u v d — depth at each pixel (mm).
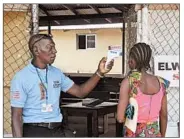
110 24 11438
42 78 2631
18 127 2555
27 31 3816
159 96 2688
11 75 3891
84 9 9078
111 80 7203
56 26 11961
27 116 2623
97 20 11602
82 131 5922
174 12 3791
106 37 13164
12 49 3895
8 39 3883
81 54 13555
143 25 3756
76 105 4438
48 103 2648
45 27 11047
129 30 5672
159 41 3803
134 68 2707
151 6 3764
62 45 13625
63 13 9688
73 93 2920
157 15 3783
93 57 13422
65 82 2877
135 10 4039
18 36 3891
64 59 13664
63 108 4266
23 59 3902
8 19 3865
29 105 2615
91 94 5043
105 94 5023
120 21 11203
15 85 2570
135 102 2627
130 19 5422
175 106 3764
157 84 2699
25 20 3824
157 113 2701
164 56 3627
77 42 13547
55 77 2723
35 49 2633
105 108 4371
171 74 3635
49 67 2738
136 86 2629
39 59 2631
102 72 2932
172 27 3801
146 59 2686
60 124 2742
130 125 2643
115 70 11672
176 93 3752
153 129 2664
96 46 13305
